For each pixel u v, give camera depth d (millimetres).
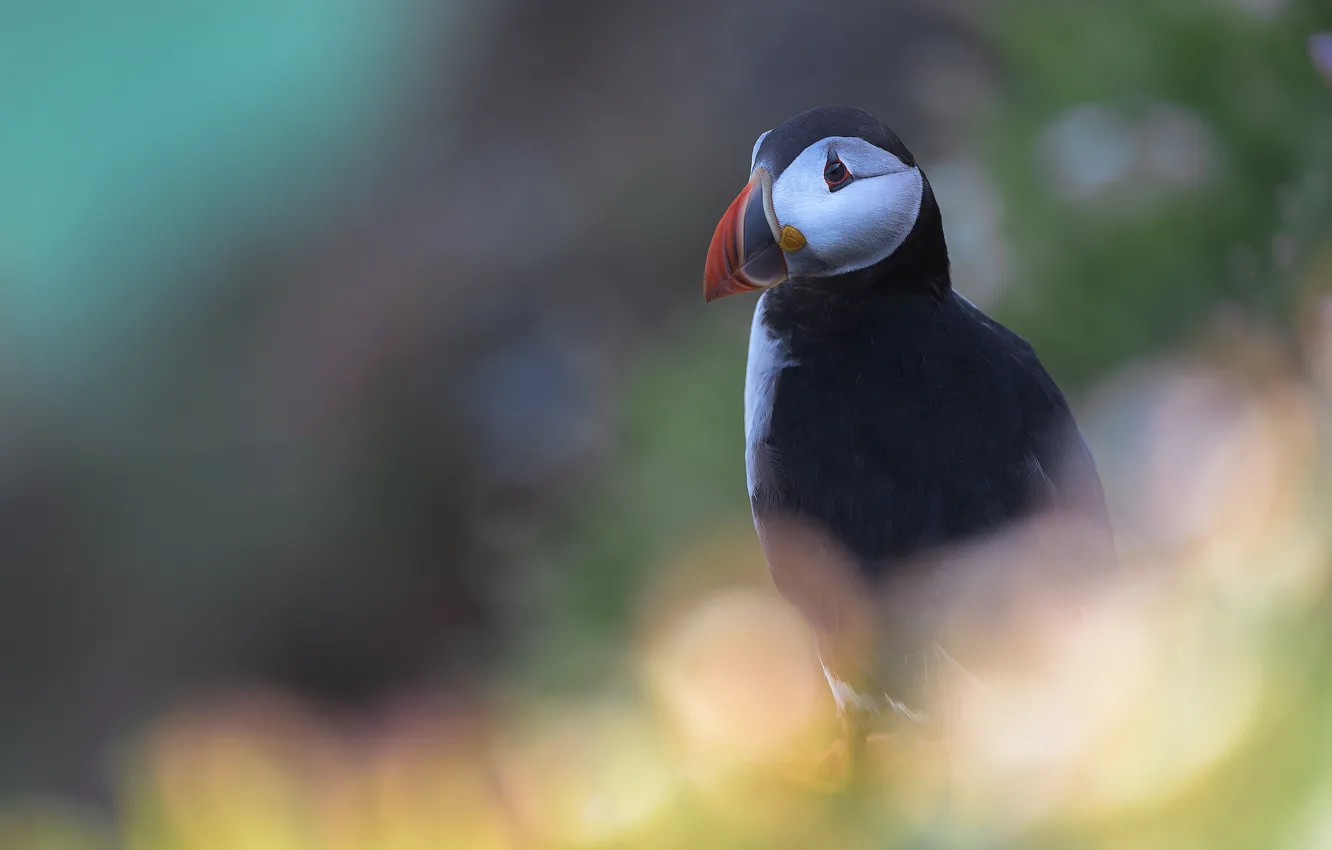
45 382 12570
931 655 6121
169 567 10750
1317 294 6184
